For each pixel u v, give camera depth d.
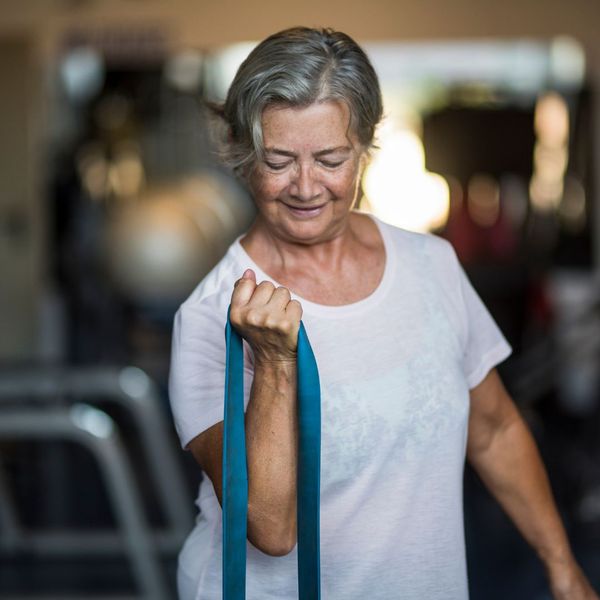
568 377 6.97
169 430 6.87
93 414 3.80
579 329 6.69
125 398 4.50
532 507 2.19
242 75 1.82
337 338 1.95
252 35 6.82
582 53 6.82
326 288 1.98
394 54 7.02
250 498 1.77
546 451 5.72
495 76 7.04
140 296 7.24
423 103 7.08
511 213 7.11
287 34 1.82
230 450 1.71
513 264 7.03
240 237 2.07
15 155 7.27
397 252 2.06
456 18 6.73
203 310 1.96
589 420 6.80
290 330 1.70
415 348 1.98
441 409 1.97
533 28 6.71
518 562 4.60
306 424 1.73
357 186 1.94
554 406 6.98
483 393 2.17
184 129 7.35
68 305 7.43
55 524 5.39
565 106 7.01
